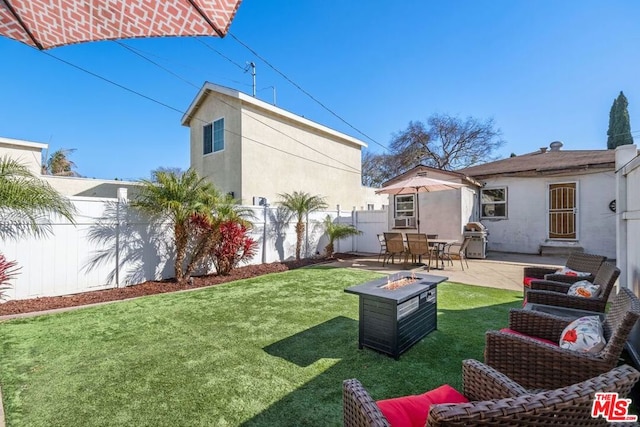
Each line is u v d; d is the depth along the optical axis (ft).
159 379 8.27
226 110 37.01
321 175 45.21
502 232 35.60
